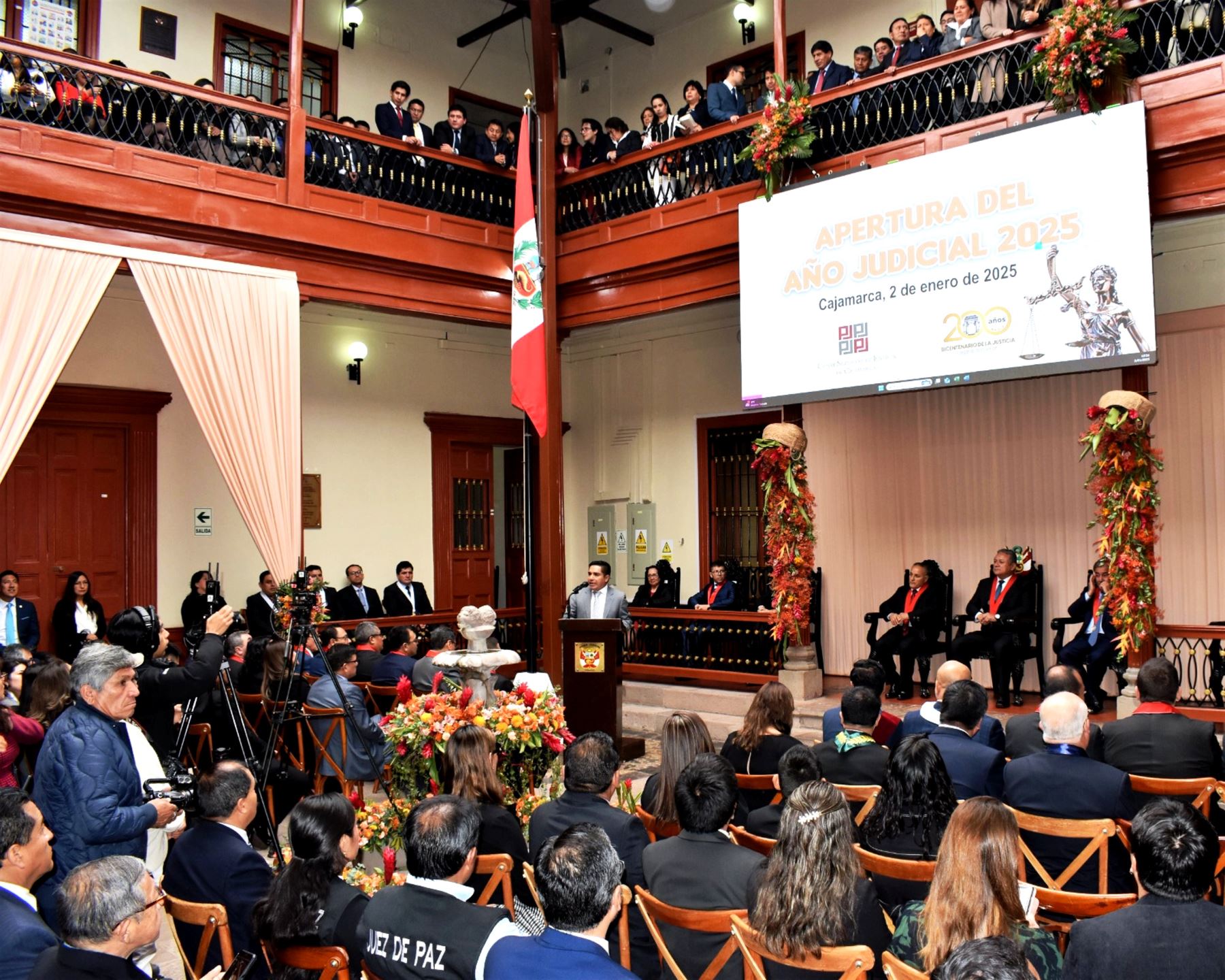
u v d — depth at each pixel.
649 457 13.30
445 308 10.56
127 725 4.19
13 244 7.63
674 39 13.47
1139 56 7.64
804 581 9.40
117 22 10.88
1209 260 9.00
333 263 9.77
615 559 13.63
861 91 9.02
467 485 13.75
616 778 3.80
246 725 5.70
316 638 5.62
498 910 2.71
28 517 10.15
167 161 8.72
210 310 8.63
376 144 10.13
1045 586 9.80
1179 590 9.07
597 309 10.90
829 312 8.88
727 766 3.20
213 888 3.35
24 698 5.06
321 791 6.56
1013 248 7.88
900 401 10.86
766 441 9.27
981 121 8.30
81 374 10.41
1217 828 4.31
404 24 13.21
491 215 11.00
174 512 10.95
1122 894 3.64
